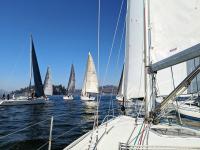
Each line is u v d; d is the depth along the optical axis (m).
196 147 4.12
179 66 8.86
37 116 25.30
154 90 5.63
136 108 8.18
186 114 9.45
